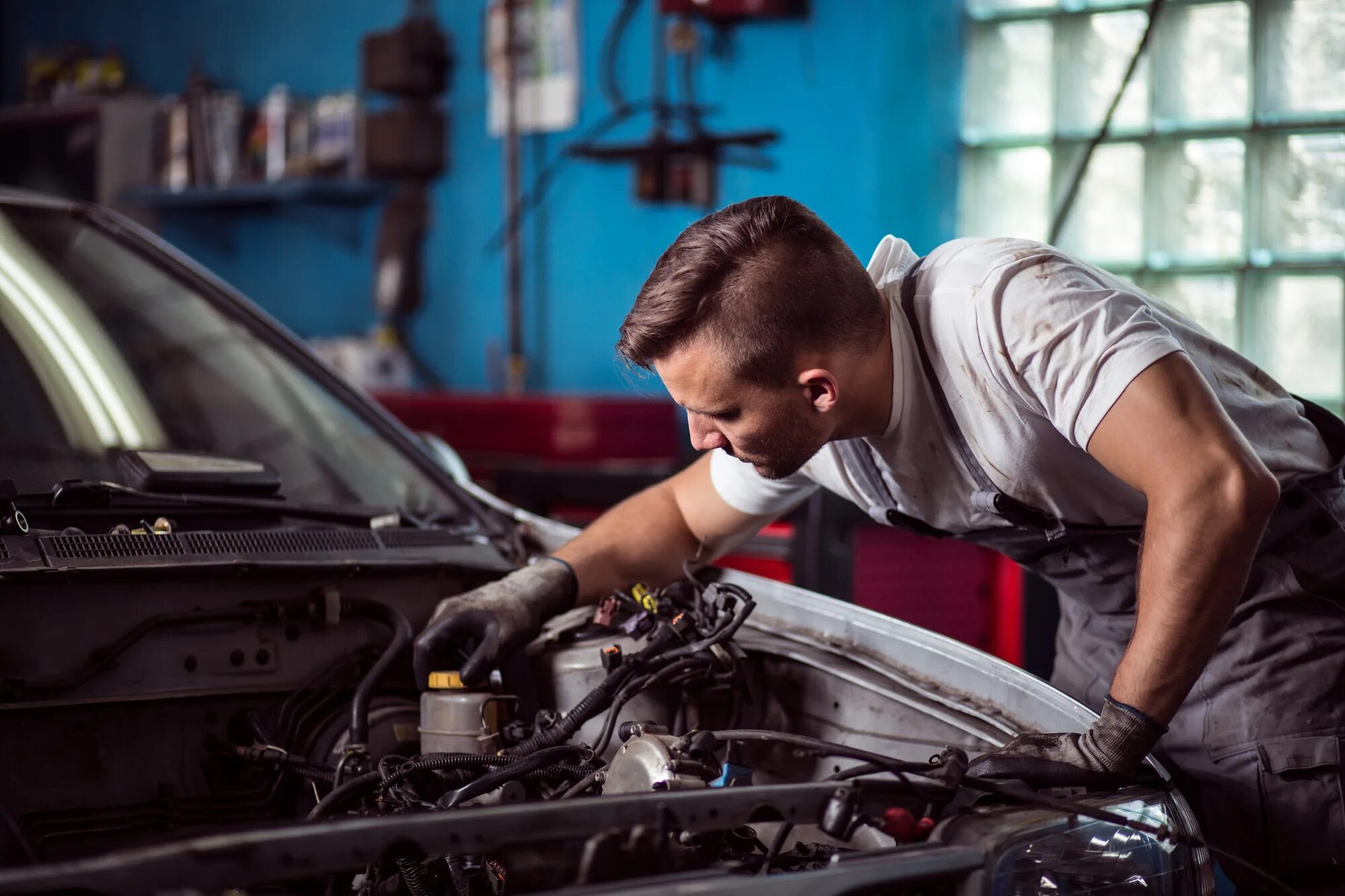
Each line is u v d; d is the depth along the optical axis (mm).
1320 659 1485
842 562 2990
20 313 2016
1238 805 1507
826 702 1560
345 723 1604
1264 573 1498
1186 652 1214
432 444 2346
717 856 1215
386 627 1719
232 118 5324
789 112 4004
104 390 1979
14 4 6477
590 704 1497
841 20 3852
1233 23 3465
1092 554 1545
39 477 1771
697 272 1320
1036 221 3875
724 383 1348
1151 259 3676
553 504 3549
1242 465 1199
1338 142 3344
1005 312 1328
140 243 2270
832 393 1365
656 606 1641
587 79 4516
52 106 5629
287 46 5414
